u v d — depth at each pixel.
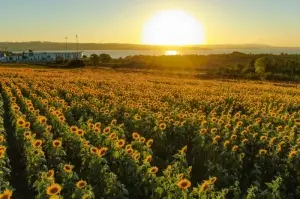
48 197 9.61
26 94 34.81
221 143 15.17
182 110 23.44
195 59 166.75
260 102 30.38
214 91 39.78
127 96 32.47
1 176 10.98
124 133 17.62
